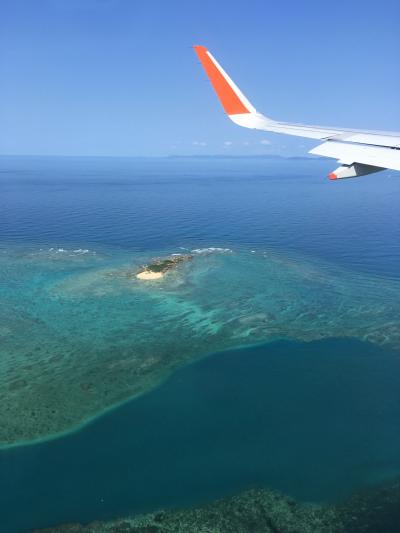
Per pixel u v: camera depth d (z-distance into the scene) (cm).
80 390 3244
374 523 2173
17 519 2192
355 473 2481
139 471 2497
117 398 3159
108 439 2741
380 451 2636
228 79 2034
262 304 4794
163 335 4103
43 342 3953
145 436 2773
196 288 5238
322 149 1598
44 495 2328
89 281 5459
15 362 3616
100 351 3809
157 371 3512
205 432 2811
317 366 3562
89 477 2450
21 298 4925
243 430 2828
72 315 4500
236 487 2400
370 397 3155
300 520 2200
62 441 2725
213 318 4447
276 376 3431
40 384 3316
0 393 3197
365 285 5400
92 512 2241
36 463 2545
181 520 2203
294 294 5078
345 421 2905
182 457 2602
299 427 2852
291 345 3912
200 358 3709
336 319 4422
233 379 3400
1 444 2684
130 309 4650
